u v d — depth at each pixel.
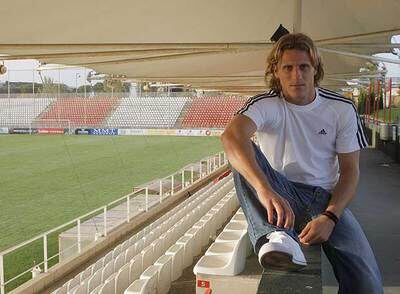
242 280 2.75
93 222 9.40
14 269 8.48
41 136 42.62
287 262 1.71
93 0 4.17
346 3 6.10
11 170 22.33
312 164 2.01
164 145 34.38
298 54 1.89
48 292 6.18
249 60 9.77
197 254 4.90
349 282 1.94
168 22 5.57
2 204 14.76
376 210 6.18
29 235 11.09
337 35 7.82
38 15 4.29
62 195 16.16
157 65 8.78
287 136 1.99
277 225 1.75
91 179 19.67
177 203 11.89
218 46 5.59
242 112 1.93
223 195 9.01
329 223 1.85
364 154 13.40
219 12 5.59
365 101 23.73
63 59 6.47
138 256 5.02
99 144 35.12
